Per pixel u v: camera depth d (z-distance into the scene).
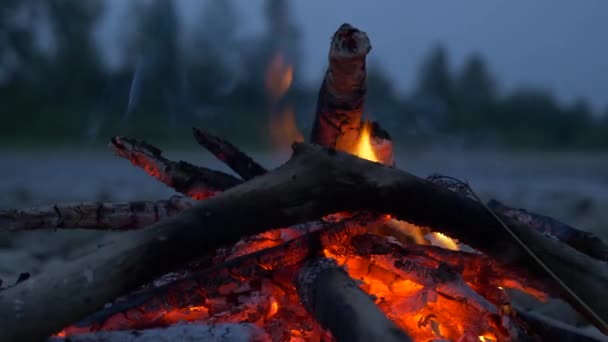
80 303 1.61
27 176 12.87
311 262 1.83
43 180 11.86
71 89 29.34
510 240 1.80
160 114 28.23
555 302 2.99
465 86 45.12
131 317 1.78
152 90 28.48
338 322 1.60
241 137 26.23
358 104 2.07
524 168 22.19
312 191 1.75
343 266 1.87
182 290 1.80
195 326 1.72
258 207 1.73
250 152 22.80
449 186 2.13
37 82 29.64
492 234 1.79
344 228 1.89
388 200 1.77
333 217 2.05
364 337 1.54
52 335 1.62
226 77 28.28
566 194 10.33
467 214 1.78
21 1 29.47
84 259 1.66
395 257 1.93
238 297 1.87
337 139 2.15
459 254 1.98
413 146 33.50
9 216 1.97
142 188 10.09
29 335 1.57
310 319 1.89
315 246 1.87
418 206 1.77
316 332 1.87
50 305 1.60
